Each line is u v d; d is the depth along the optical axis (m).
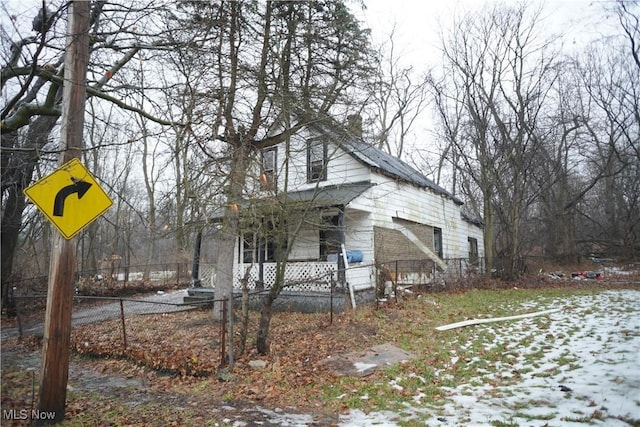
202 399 5.62
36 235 19.41
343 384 6.02
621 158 25.95
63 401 4.76
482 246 27.06
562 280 18.89
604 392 5.17
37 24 5.28
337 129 9.42
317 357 7.38
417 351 7.68
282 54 9.95
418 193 18.05
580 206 33.22
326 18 10.53
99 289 17.84
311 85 10.12
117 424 4.71
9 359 8.41
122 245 28.33
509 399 5.21
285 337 8.77
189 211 8.56
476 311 11.25
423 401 5.32
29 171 11.10
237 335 7.98
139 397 5.77
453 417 4.71
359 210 13.80
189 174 8.38
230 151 9.03
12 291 13.68
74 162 4.88
